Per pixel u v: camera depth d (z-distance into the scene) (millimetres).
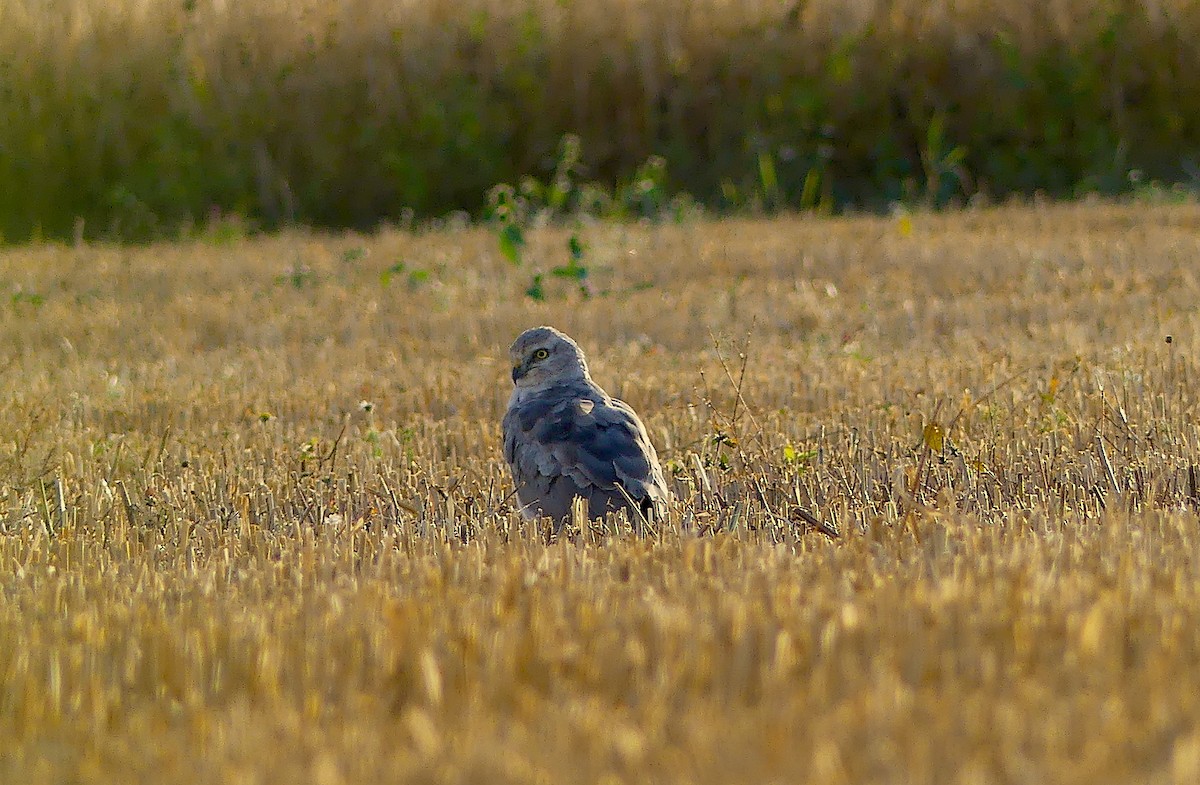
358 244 30328
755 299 22531
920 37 36938
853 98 36719
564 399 11961
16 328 23000
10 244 34344
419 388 17484
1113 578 7902
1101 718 5746
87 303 25125
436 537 10844
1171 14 36281
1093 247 24922
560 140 37500
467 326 21844
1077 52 36469
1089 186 34656
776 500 11961
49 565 10406
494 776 5562
